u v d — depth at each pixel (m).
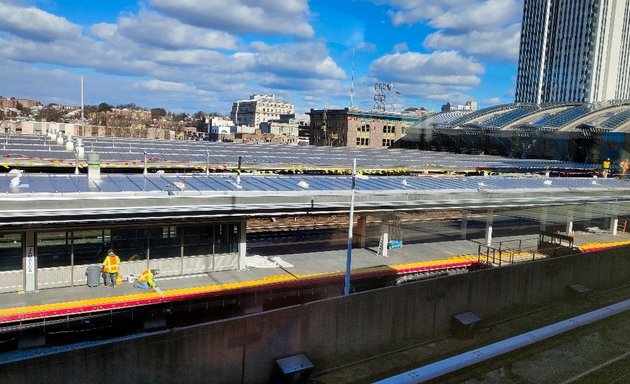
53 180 20.91
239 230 22.91
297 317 11.18
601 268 18.73
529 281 15.96
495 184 32.12
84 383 9.03
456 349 12.97
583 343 12.54
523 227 37.94
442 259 26.67
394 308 12.73
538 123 97.50
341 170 41.81
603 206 39.16
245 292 20.64
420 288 13.21
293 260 25.06
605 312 13.35
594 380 10.64
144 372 9.54
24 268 18.78
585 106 104.56
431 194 25.91
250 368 10.65
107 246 20.31
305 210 22.44
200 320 20.19
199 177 25.23
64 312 17.48
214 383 10.23
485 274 14.69
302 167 40.12
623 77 189.00
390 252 27.80
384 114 118.94
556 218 42.22
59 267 19.44
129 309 18.69
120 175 24.11
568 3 192.12
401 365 11.96
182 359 9.88
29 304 17.56
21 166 29.77
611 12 181.38
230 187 22.38
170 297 19.23
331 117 119.25
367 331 12.28
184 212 19.83
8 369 8.37
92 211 18.08
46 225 18.78
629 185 38.03
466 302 14.26
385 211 24.61
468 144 106.00
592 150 84.94
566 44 193.75
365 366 11.90
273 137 145.75
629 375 10.93
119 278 20.12
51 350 16.61
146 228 20.88
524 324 14.85
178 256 21.72
